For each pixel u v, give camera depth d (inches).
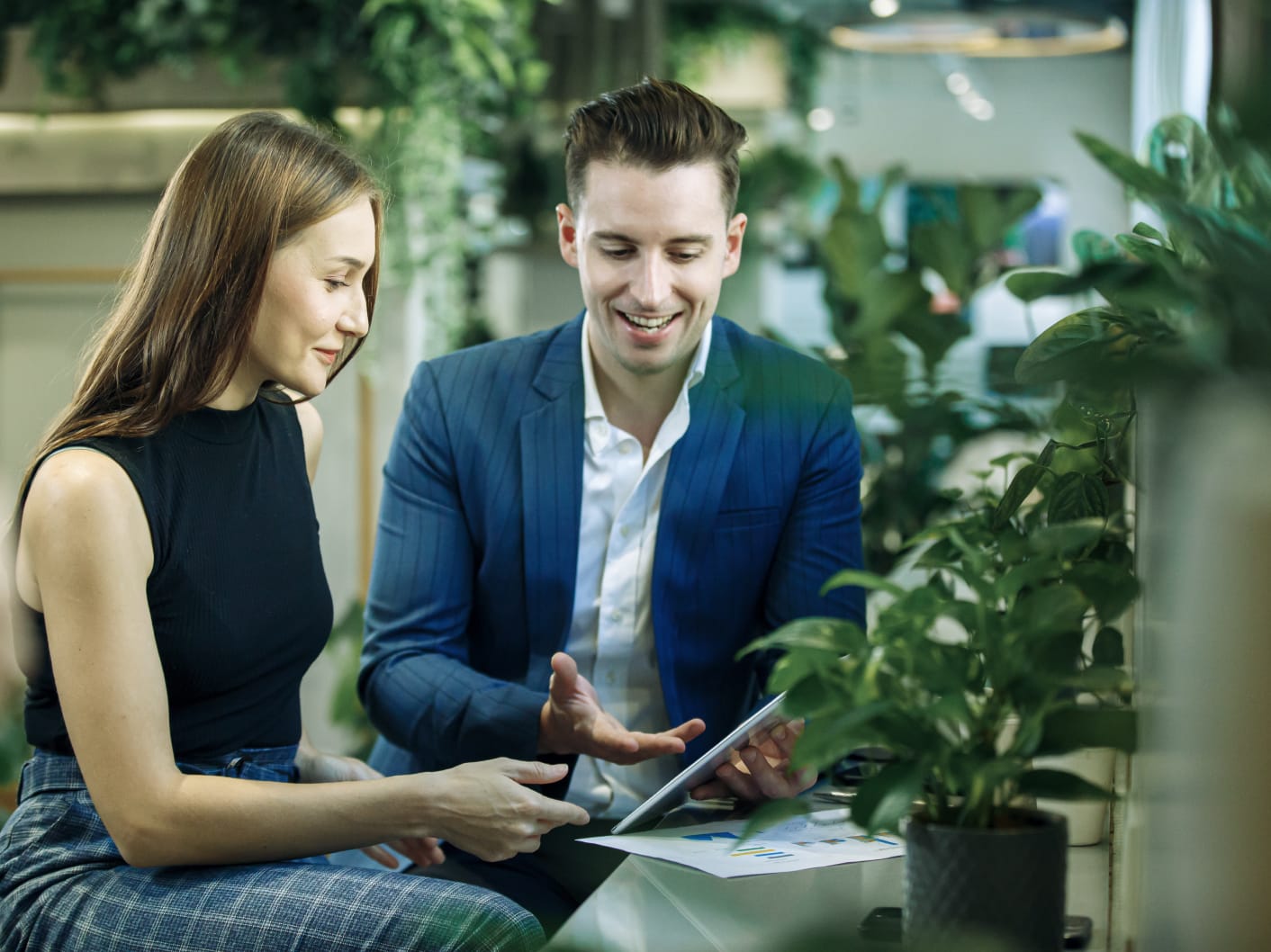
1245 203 32.9
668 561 76.2
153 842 54.0
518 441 78.3
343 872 55.4
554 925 60.5
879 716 36.4
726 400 77.7
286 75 171.5
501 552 77.9
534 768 57.5
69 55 176.6
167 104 179.8
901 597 38.6
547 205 225.9
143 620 56.0
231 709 62.6
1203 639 31.0
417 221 174.6
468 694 71.8
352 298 63.9
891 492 120.7
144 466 58.0
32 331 190.7
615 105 70.8
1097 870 54.7
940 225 128.8
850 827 59.4
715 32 285.6
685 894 48.3
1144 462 38.2
